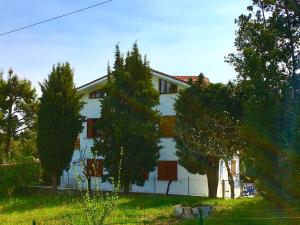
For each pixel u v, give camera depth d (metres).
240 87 24.80
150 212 21.80
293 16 20.44
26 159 34.72
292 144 18.00
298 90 19.25
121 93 29.77
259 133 18.86
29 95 45.34
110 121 29.83
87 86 36.00
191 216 20.08
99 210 12.84
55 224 18.61
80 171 35.81
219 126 25.72
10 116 44.50
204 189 31.52
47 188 32.75
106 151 29.55
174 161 32.56
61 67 32.38
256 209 20.17
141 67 30.20
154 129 29.34
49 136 31.52
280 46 20.52
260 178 18.72
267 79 19.22
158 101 30.23
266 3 20.58
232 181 27.61
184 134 27.61
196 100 27.23
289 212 17.61
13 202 28.06
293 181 17.81
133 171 29.05
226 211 20.77
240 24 21.23
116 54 30.88
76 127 32.06
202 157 28.05
